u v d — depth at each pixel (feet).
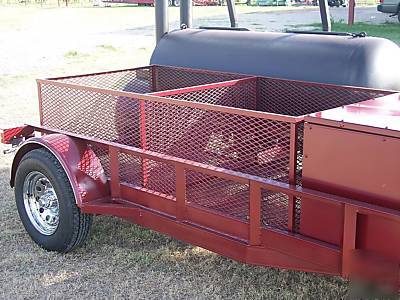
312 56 11.68
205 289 10.07
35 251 11.67
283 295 9.78
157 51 14.44
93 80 13.20
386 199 7.16
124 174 10.60
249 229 8.68
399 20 53.57
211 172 8.95
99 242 11.99
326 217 7.79
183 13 15.40
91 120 11.09
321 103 11.41
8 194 15.16
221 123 9.08
